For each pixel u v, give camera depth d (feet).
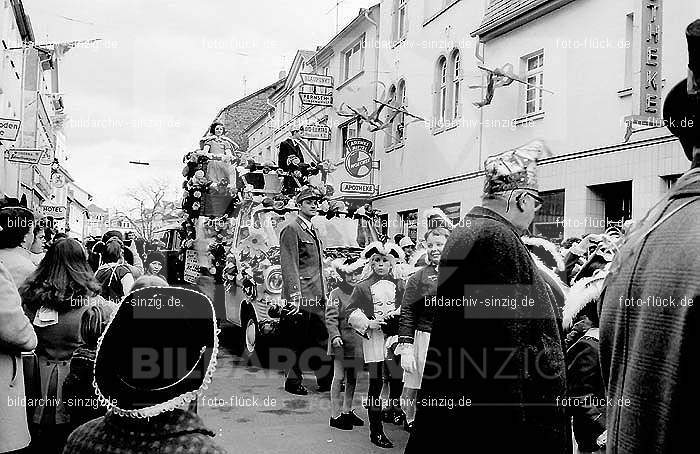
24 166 101.19
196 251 37.06
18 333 11.91
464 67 54.08
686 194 5.45
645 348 5.22
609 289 6.04
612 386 5.76
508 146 46.62
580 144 40.16
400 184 62.95
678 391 4.88
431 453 9.51
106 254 24.32
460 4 55.11
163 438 6.50
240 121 139.23
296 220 26.55
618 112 37.58
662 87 33.81
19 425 12.28
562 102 41.78
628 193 38.22
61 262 13.76
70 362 13.39
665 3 33.83
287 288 25.54
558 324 9.87
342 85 80.53
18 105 91.35
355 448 19.61
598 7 39.29
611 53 38.22
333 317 22.07
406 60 64.95
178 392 6.61
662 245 5.31
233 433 21.04
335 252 35.63
